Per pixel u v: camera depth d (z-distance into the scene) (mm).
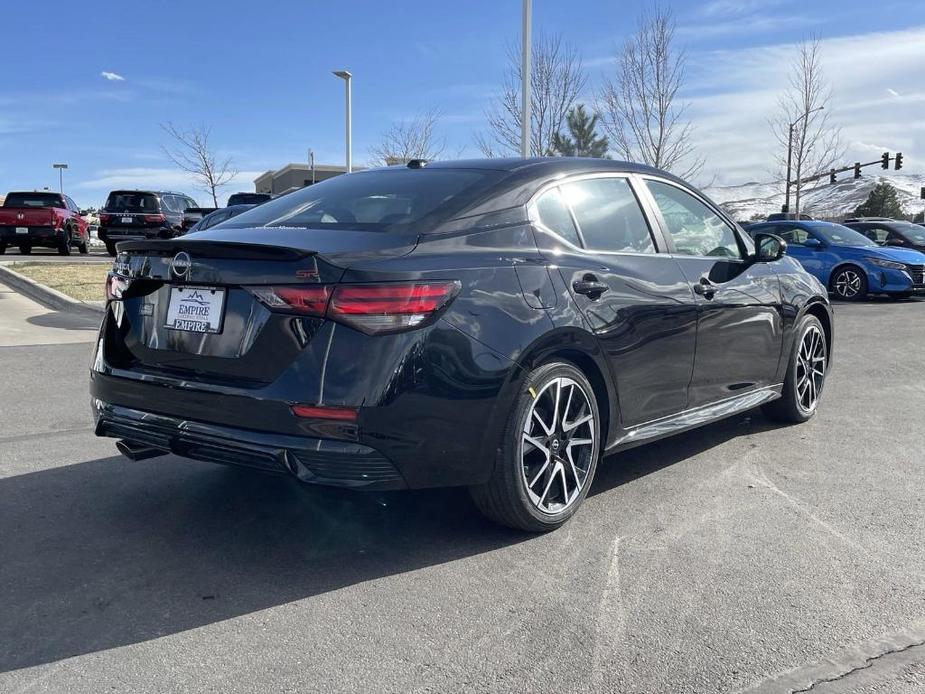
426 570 3213
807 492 4129
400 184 3830
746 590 3041
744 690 2404
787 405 5391
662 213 4371
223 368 3127
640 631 2738
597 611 2877
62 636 2688
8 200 23656
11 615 2820
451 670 2502
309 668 2510
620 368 3779
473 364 3123
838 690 2406
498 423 3236
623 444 3906
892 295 15094
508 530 3594
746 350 4766
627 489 4172
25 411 5723
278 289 2994
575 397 3613
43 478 4273
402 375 2961
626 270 3881
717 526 3670
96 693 2369
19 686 2395
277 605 2920
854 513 3836
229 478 4309
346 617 2834
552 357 3492
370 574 3178
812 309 5664
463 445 3145
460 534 3574
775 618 2830
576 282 3586
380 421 2936
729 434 5266
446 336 3068
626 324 3781
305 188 4270
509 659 2566
